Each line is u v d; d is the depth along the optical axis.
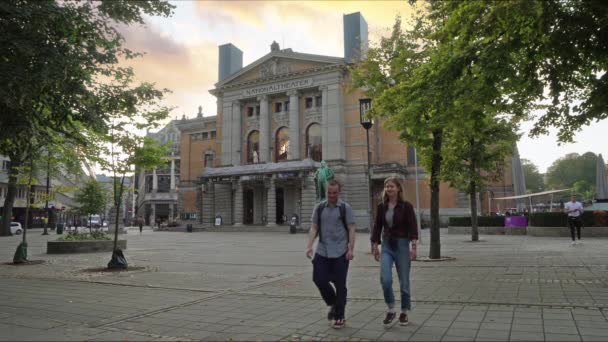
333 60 49.84
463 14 7.98
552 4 7.43
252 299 8.27
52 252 20.67
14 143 9.70
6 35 7.93
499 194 47.91
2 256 19.55
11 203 39.91
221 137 58.34
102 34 9.52
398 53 15.51
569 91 9.66
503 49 8.12
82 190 23.14
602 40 7.95
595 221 23.56
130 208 118.50
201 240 32.34
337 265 5.97
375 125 49.78
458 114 9.03
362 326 6.00
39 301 8.41
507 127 22.27
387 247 6.24
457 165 22.47
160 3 9.39
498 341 5.09
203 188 55.72
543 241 21.66
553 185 110.38
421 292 8.41
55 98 9.28
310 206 46.72
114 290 9.65
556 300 7.20
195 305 7.80
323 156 49.53
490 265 12.34
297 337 5.55
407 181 48.25
